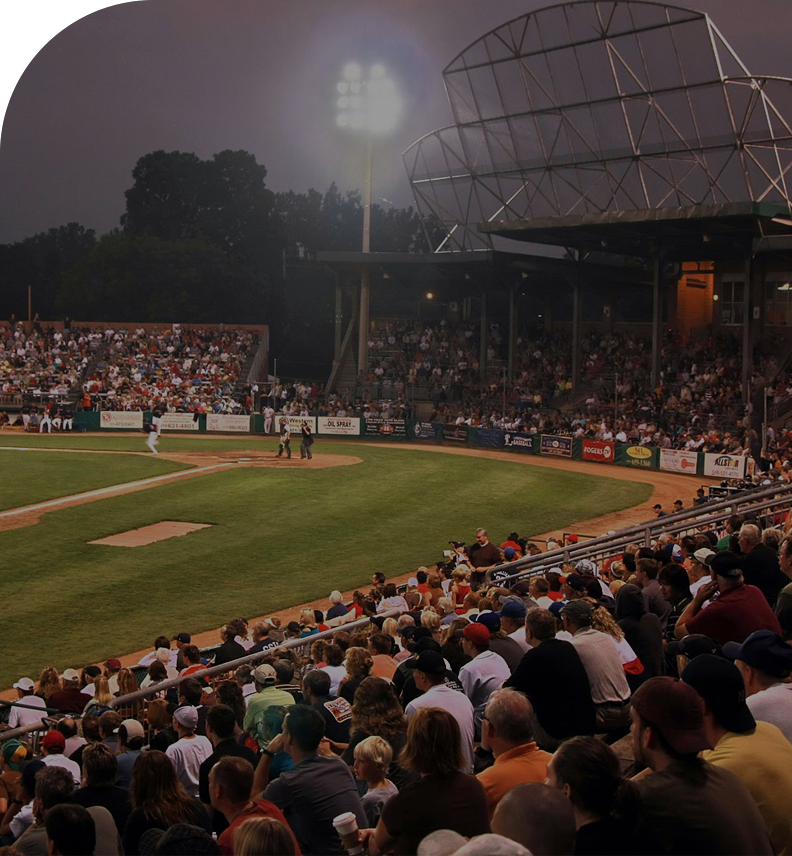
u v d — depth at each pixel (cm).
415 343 7169
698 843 461
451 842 383
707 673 542
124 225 11294
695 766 486
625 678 891
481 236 6016
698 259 6031
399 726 789
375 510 3631
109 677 1574
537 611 898
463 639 969
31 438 5847
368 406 6488
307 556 2889
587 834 448
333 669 1139
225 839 598
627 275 6341
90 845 560
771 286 5988
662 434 5206
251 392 6975
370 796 722
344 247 10944
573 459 5391
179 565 2741
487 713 624
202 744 937
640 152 4825
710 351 5978
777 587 1033
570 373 6369
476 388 6544
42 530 3148
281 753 827
